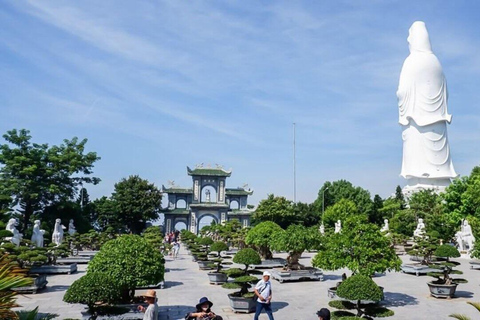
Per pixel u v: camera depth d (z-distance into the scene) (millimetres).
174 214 108625
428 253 37688
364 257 21578
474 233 52406
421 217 74812
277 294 25859
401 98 98500
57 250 36719
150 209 93562
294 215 95875
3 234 27672
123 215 93562
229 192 114438
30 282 9805
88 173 67625
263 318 19688
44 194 62812
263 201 95250
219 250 35094
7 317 9328
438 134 94938
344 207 81812
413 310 21656
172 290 27391
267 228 38125
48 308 21344
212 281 29922
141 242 19453
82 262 42625
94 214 92750
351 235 22203
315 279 31125
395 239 61812
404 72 98688
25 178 60250
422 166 95250
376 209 95188
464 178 69500
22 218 61844
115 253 18719
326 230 69188
